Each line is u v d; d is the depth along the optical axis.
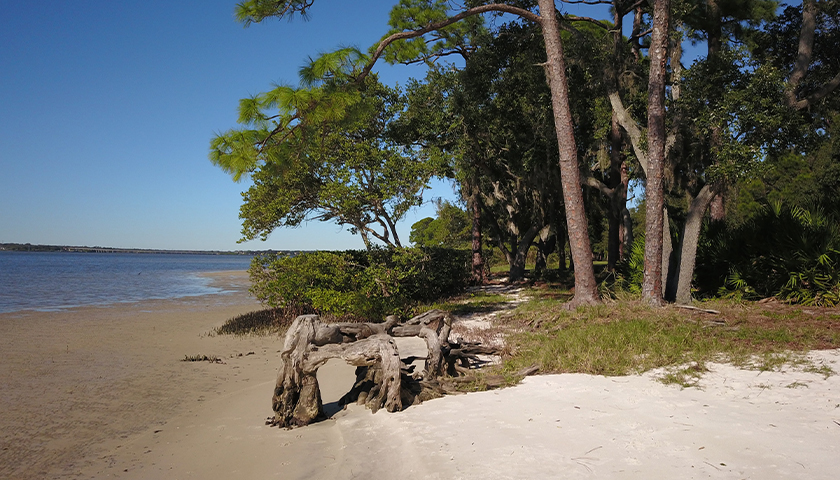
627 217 19.31
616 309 10.72
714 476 3.53
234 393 8.23
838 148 22.67
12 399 7.95
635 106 17.00
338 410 6.51
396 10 21.47
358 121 11.78
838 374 5.89
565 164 12.28
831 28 15.32
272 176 14.32
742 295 11.52
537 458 4.08
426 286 18.48
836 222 11.48
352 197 14.36
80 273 59.12
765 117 10.86
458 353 7.66
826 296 10.16
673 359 7.06
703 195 11.88
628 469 3.74
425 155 16.50
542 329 10.66
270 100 9.05
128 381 9.09
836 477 3.40
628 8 16.91
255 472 4.70
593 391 5.94
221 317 18.89
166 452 5.56
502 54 18.84
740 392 5.52
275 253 15.94
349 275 15.07
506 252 26.16
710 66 12.29
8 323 16.84
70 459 5.51
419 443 4.72
